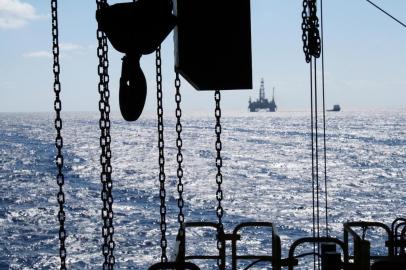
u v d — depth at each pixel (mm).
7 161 134875
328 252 4492
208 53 3764
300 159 132625
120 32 3176
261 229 59469
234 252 5504
